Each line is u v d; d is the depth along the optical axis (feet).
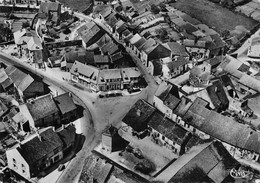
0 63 634.84
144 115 480.23
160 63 625.82
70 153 449.89
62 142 432.25
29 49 655.76
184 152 451.12
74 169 426.51
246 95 556.92
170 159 443.32
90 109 534.78
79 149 457.27
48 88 577.84
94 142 470.80
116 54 646.74
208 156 406.82
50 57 654.94
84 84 588.91
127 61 647.15
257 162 438.40
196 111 485.15
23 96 540.52
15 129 485.56
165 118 471.21
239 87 580.71
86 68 583.58
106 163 392.68
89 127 497.87
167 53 651.25
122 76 576.20
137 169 422.00
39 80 590.55
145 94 571.28
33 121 469.57
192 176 383.24
